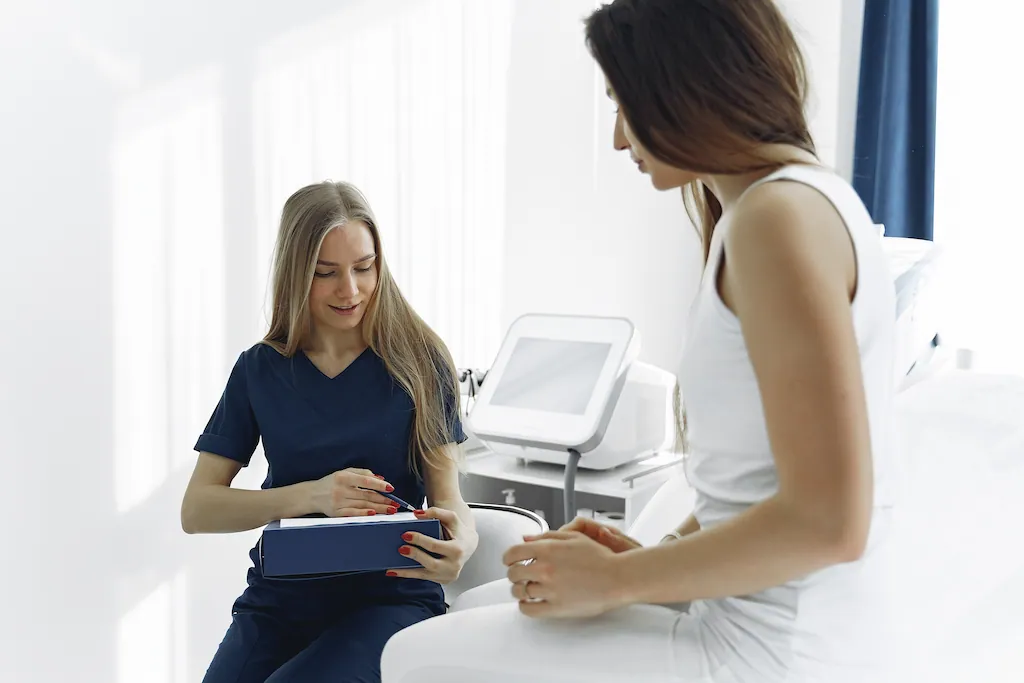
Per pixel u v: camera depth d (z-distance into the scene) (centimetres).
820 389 73
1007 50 238
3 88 170
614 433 219
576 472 222
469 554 146
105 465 188
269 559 129
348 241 153
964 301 246
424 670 92
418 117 256
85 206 183
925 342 198
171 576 202
